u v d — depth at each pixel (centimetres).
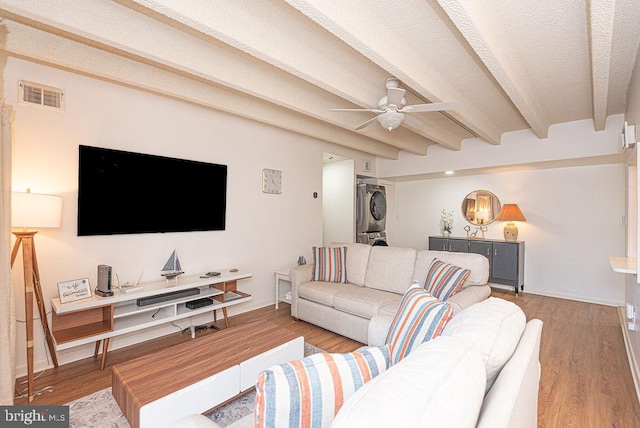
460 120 326
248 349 200
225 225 364
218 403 173
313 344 290
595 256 442
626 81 276
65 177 251
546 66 250
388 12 191
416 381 70
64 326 245
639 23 194
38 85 238
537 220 493
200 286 303
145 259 299
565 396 209
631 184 312
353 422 60
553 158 404
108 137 273
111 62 236
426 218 623
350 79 271
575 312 392
